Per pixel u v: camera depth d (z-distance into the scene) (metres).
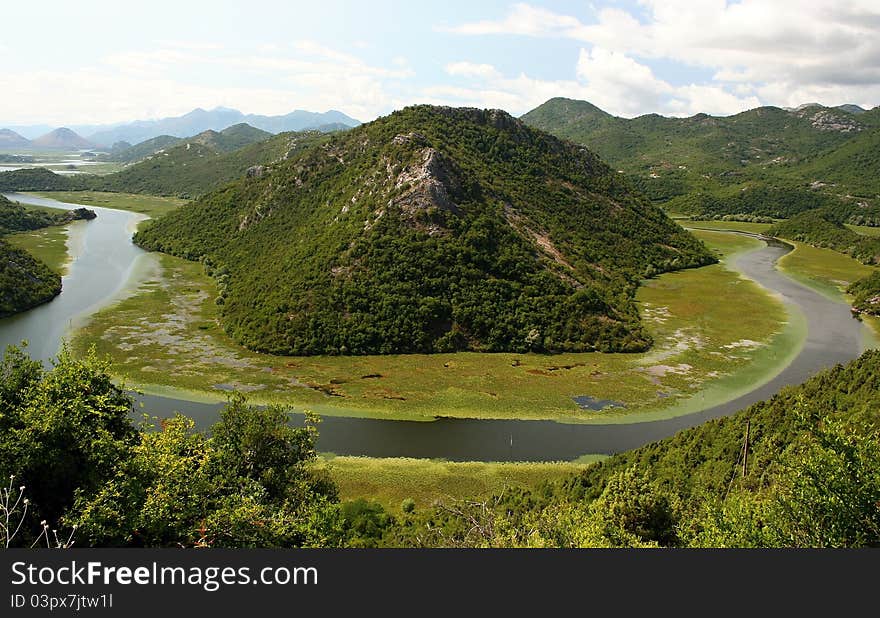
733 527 25.38
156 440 27.28
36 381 27.88
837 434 23.64
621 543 26.02
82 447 24.05
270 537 24.53
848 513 22.09
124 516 21.72
